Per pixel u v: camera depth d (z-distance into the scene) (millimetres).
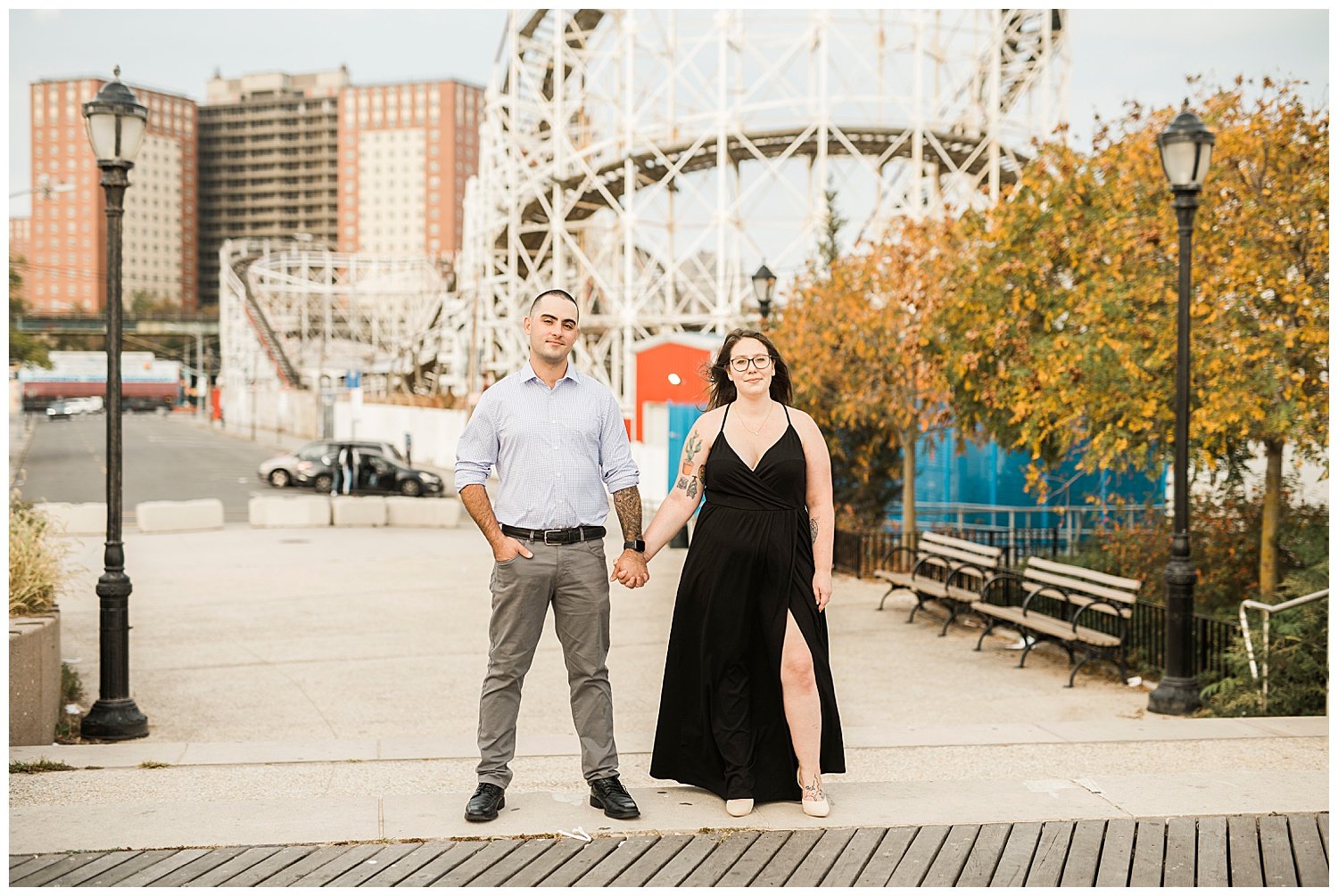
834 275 19297
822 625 4895
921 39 41125
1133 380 11797
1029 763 6152
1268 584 11758
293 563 18453
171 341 149500
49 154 127750
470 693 9477
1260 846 4379
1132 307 12047
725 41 42031
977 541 18609
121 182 7895
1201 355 11328
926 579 13852
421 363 77875
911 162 42125
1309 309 11172
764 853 4281
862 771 5965
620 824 4578
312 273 109688
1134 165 12680
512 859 4211
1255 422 11328
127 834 4449
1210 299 11320
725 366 5035
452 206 193250
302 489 35406
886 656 11297
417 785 5707
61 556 9172
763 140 43125
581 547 4680
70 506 22750
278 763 6246
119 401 7895
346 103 194625
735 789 4715
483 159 54188
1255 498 13602
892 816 4703
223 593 15016
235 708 8875
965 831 4527
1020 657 11281
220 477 40250
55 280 127938
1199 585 12656
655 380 33062
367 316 114625
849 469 19375
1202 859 4223
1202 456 12258
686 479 4918
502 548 4602
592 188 46562
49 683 7652
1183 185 8797
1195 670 9430
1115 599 10125
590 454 4719
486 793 4676
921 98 40750
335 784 5715
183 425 90188
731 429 4820
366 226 194500
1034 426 13578
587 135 49562
